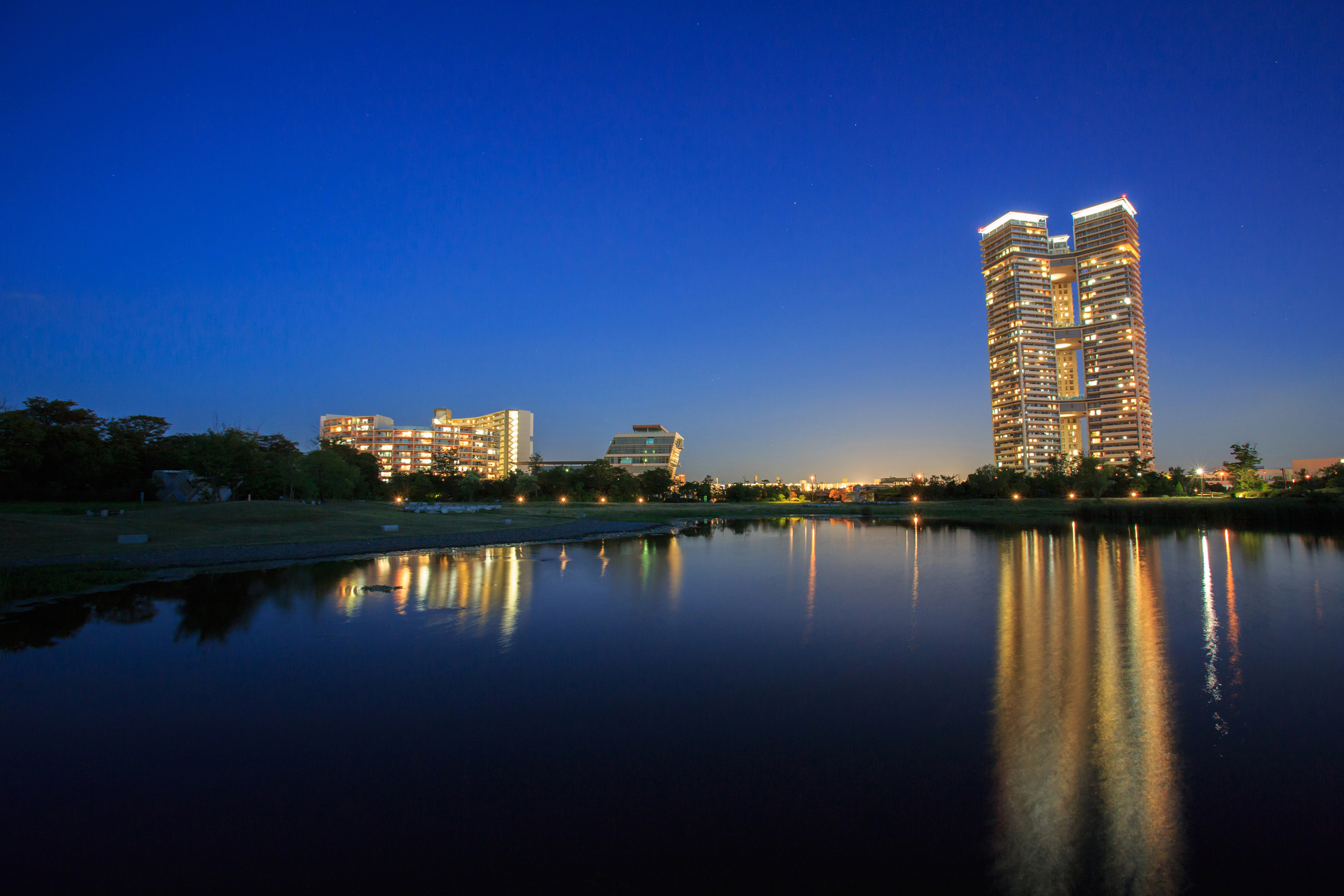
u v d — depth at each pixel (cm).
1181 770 841
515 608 1956
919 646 1509
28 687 1159
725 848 655
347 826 694
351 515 5291
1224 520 6756
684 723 1005
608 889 588
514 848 653
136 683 1188
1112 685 1199
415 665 1323
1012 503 10838
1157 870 620
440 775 819
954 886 592
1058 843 665
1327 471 9112
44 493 6606
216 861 630
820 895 578
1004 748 912
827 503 16312
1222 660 1375
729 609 1970
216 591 2178
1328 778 819
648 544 4431
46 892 581
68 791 771
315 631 1627
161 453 8575
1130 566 3125
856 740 938
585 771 833
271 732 960
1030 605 2056
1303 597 2189
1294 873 618
